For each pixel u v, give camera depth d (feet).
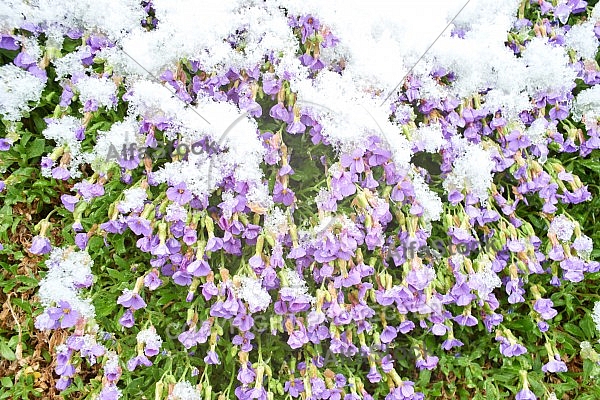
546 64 8.08
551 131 8.16
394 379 7.27
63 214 7.73
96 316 7.24
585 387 8.17
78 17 7.73
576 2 8.76
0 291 8.07
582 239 7.75
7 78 7.39
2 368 7.86
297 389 7.03
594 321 8.00
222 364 7.62
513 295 7.61
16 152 7.83
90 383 7.55
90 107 7.23
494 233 7.72
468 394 8.10
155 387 6.98
